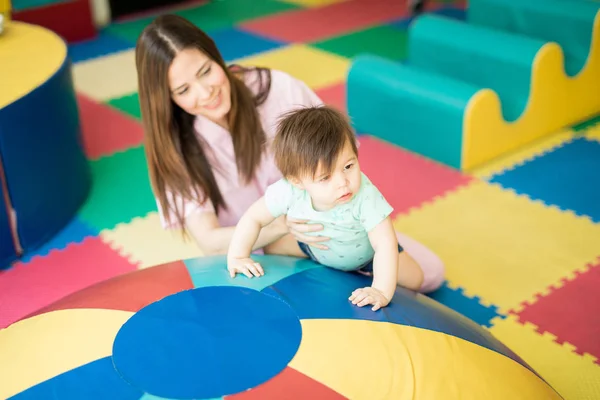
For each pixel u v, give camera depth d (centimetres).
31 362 140
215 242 190
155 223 285
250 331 142
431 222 272
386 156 325
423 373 135
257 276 162
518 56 321
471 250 253
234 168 201
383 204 159
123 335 143
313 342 139
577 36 343
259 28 518
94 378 133
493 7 386
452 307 223
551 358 200
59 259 265
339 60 445
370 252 172
